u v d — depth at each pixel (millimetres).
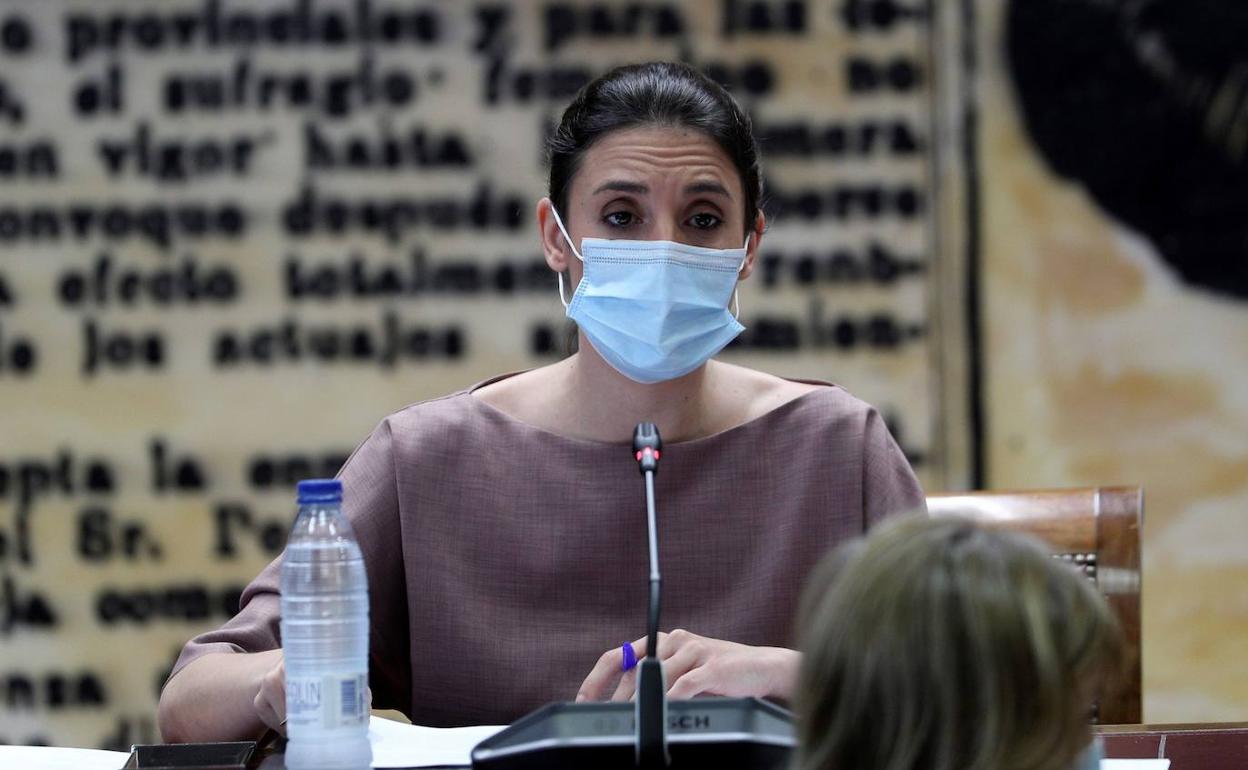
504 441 7656
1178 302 13477
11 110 13195
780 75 13375
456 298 13344
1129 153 13422
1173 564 13531
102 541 13312
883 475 7652
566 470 7547
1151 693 13570
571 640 7336
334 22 13289
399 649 7766
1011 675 3369
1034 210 13453
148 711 13328
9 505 13242
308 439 13336
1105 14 13375
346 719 5520
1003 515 8492
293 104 13289
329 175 13305
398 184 13320
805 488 7559
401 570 7609
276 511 13367
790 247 13383
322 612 5672
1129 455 13500
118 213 13250
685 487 7531
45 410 13258
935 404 13438
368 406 13352
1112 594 8297
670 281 7141
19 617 13258
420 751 5848
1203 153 13414
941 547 3533
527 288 13359
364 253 13336
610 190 7258
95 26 13219
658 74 7508
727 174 7348
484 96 13312
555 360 13305
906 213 13414
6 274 13219
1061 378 13461
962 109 13406
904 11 13383
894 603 3463
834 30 13375
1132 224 13445
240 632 7012
